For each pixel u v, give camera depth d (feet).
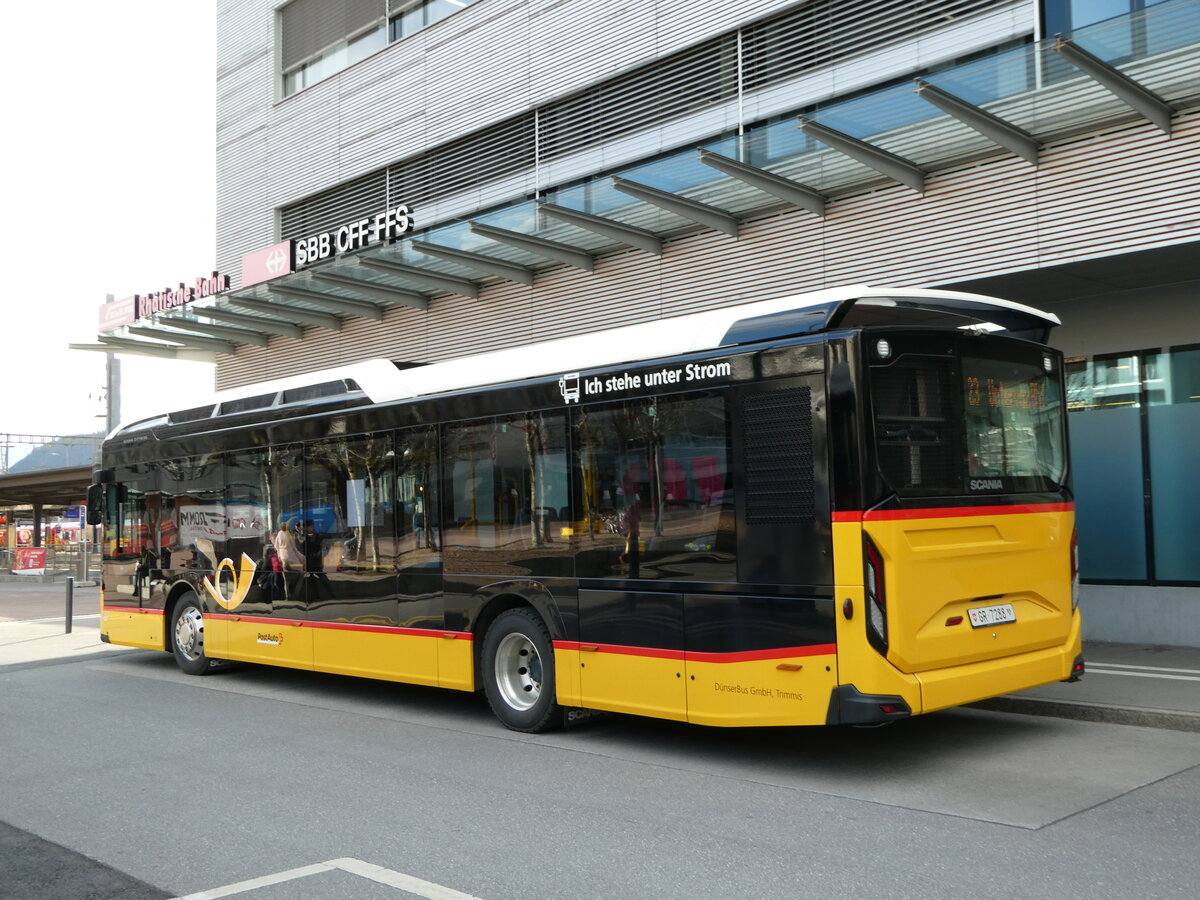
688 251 47.09
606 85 52.31
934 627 21.59
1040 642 23.89
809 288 42.32
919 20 40.60
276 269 58.34
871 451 21.01
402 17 64.44
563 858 17.37
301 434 35.53
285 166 71.92
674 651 24.00
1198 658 33.83
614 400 25.70
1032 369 24.47
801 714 21.52
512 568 28.02
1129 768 22.22
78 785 23.34
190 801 21.70
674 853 17.47
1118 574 38.22
